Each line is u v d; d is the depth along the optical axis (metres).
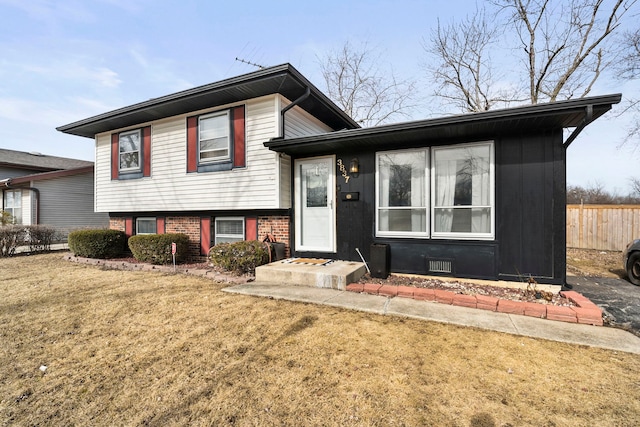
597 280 6.00
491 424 1.95
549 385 2.38
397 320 3.74
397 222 5.76
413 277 5.50
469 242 5.12
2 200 15.12
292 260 6.36
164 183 8.23
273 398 2.23
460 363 2.71
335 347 3.03
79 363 2.80
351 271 5.28
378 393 2.28
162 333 3.42
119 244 8.90
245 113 6.97
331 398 2.22
